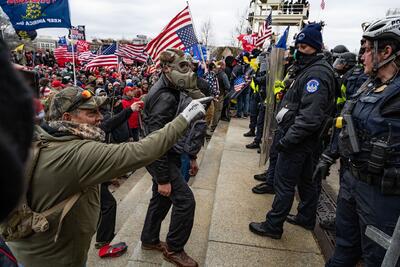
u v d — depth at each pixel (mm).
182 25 4559
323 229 3188
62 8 4586
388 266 1378
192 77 2506
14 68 388
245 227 3109
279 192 2820
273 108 4270
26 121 383
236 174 4566
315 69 2566
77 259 1716
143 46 14688
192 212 2777
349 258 2053
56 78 12000
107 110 5512
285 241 2908
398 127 1592
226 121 8844
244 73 8398
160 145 1529
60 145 1477
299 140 2541
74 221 1609
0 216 358
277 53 4254
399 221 1342
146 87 11969
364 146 1733
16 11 4543
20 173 348
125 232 3945
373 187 1710
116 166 1445
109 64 11953
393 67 1737
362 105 1782
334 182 4574
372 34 1750
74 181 1455
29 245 1597
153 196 3096
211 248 2754
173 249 2836
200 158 6430
